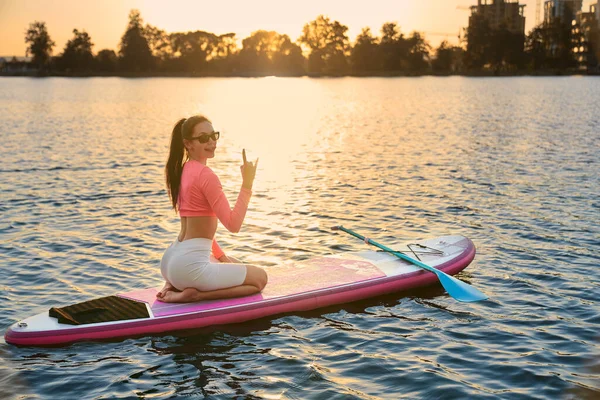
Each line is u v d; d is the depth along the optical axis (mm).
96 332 5895
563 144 20672
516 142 21562
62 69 173125
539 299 6961
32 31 176625
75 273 7926
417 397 4902
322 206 11836
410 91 76062
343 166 16906
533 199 12078
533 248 8875
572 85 91125
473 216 10828
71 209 11586
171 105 49969
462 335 6062
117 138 24578
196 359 5570
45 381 5172
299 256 8719
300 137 25234
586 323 6285
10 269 8047
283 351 5730
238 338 5988
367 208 11625
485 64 182625
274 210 11523
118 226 10328
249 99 60469
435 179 14500
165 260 6379
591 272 7812
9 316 6535
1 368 5383
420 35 184000
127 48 173750
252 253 8859
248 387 5086
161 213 11289
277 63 180875
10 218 10805
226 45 184125
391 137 24469
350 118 35500
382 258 7797
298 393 4984
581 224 10141
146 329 6004
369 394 4953
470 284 7465
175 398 4918
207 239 6324
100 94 68938
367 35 185250
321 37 186750
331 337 6023
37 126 29484
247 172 6211
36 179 14695
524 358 5539
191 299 6355
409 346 5828
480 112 38062
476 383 5105
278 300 6504
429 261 7629
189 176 6188
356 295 6910
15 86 97062
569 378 5160
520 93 64625
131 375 5281
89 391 5023
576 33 181000
